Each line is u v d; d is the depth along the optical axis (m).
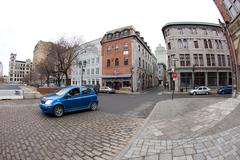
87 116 7.65
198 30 30.02
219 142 3.71
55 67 30.75
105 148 3.86
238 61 12.07
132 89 31.47
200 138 4.08
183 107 9.12
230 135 3.97
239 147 3.31
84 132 5.12
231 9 12.42
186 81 29.11
